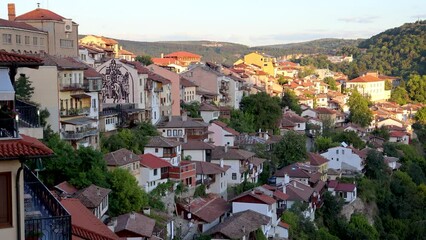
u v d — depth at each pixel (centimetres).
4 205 1825
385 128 16688
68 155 6266
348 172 11819
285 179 9700
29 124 2455
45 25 10369
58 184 5972
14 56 1909
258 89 16238
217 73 14088
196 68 14050
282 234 8075
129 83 10100
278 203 8538
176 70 16875
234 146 10594
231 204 8050
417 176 13512
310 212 9188
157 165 7738
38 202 2230
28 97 6369
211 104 13050
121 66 10125
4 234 1812
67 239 2023
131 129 9312
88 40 17500
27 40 9669
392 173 12738
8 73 1919
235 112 13062
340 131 15300
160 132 10056
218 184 8950
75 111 7538
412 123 19062
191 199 8038
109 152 7919
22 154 1794
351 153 11975
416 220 11331
